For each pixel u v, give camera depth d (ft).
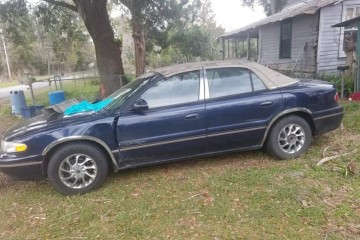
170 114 14.19
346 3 37.06
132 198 13.01
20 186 15.43
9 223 11.94
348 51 32.71
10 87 98.17
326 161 14.87
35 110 34.55
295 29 43.78
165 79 14.65
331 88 16.20
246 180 13.65
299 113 15.72
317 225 10.34
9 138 13.61
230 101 14.76
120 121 13.87
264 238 9.86
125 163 14.28
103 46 38.58
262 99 15.02
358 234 9.81
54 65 182.70
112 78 38.50
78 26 57.88
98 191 13.87
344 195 11.98
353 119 21.38
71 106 15.88
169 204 12.26
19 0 41.81
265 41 53.72
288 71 44.65
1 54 177.47
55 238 10.73
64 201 13.25
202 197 12.59
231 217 11.06
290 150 15.71
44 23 49.60
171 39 86.63
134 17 36.60
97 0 36.35
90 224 11.36
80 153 13.58
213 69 15.08
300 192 12.27
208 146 14.90
